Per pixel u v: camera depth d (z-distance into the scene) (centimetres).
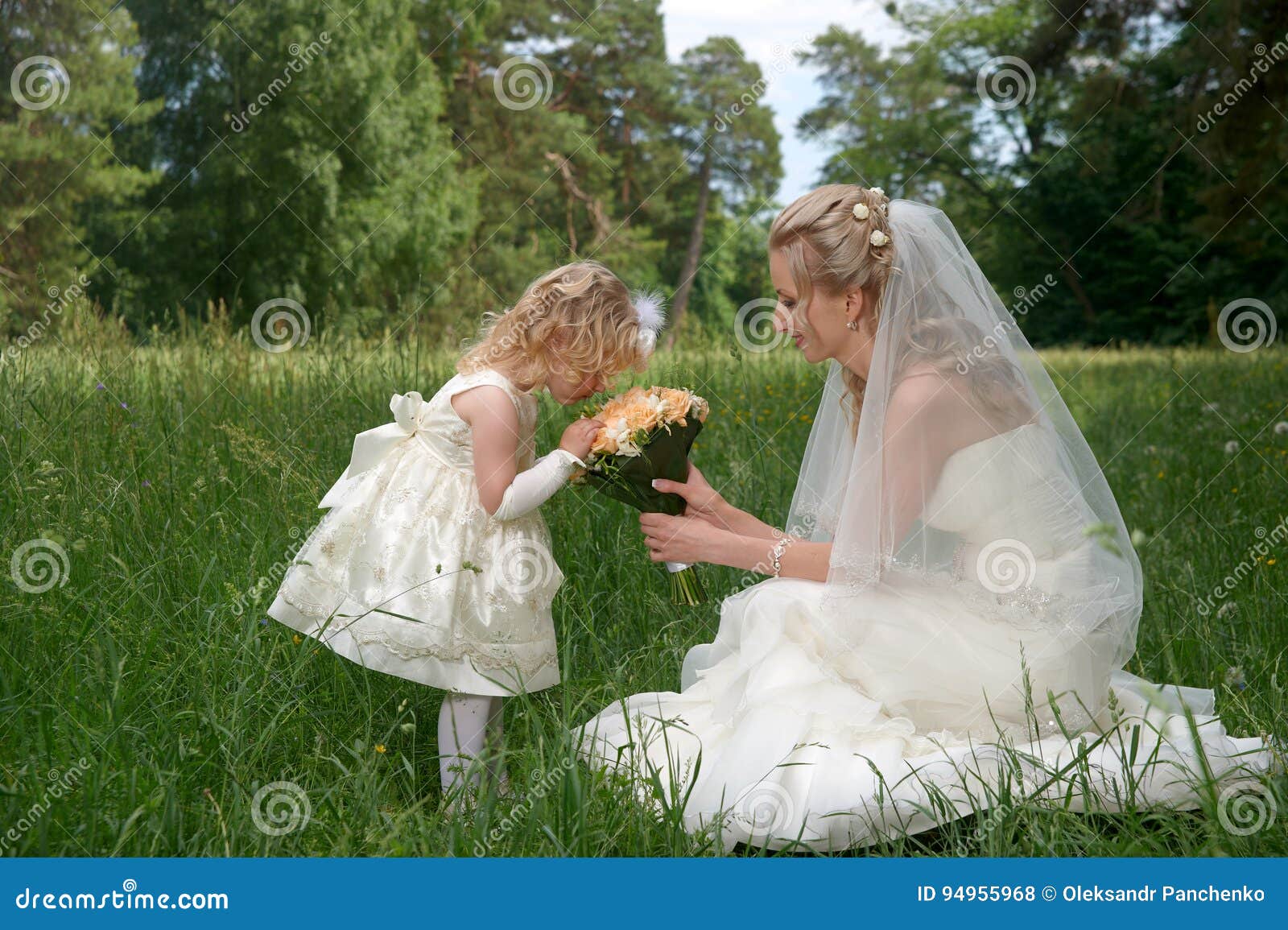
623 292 256
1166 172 2033
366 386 446
